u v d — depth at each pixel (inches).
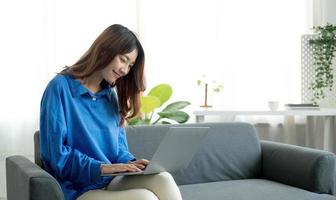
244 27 133.3
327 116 125.0
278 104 120.5
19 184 61.8
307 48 130.6
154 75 130.5
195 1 131.8
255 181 89.4
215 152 92.4
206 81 132.3
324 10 135.4
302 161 84.4
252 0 133.1
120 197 57.3
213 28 132.6
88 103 67.7
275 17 134.3
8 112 122.9
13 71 123.0
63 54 125.3
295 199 75.1
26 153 124.6
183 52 131.7
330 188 82.1
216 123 95.7
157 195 60.6
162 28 130.5
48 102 62.6
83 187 64.7
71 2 125.3
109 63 65.6
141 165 63.7
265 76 134.4
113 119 70.9
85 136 65.4
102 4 127.0
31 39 123.8
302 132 138.0
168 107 118.6
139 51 69.4
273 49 134.4
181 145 61.6
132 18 129.0
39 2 123.9
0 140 122.6
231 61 132.8
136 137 86.8
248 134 97.2
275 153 92.8
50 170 64.3
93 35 126.4
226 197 75.1
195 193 78.1
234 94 132.7
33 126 124.8
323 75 130.3
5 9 122.0
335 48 129.0
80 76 66.7
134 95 72.3
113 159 70.3
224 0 132.3
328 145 125.5
